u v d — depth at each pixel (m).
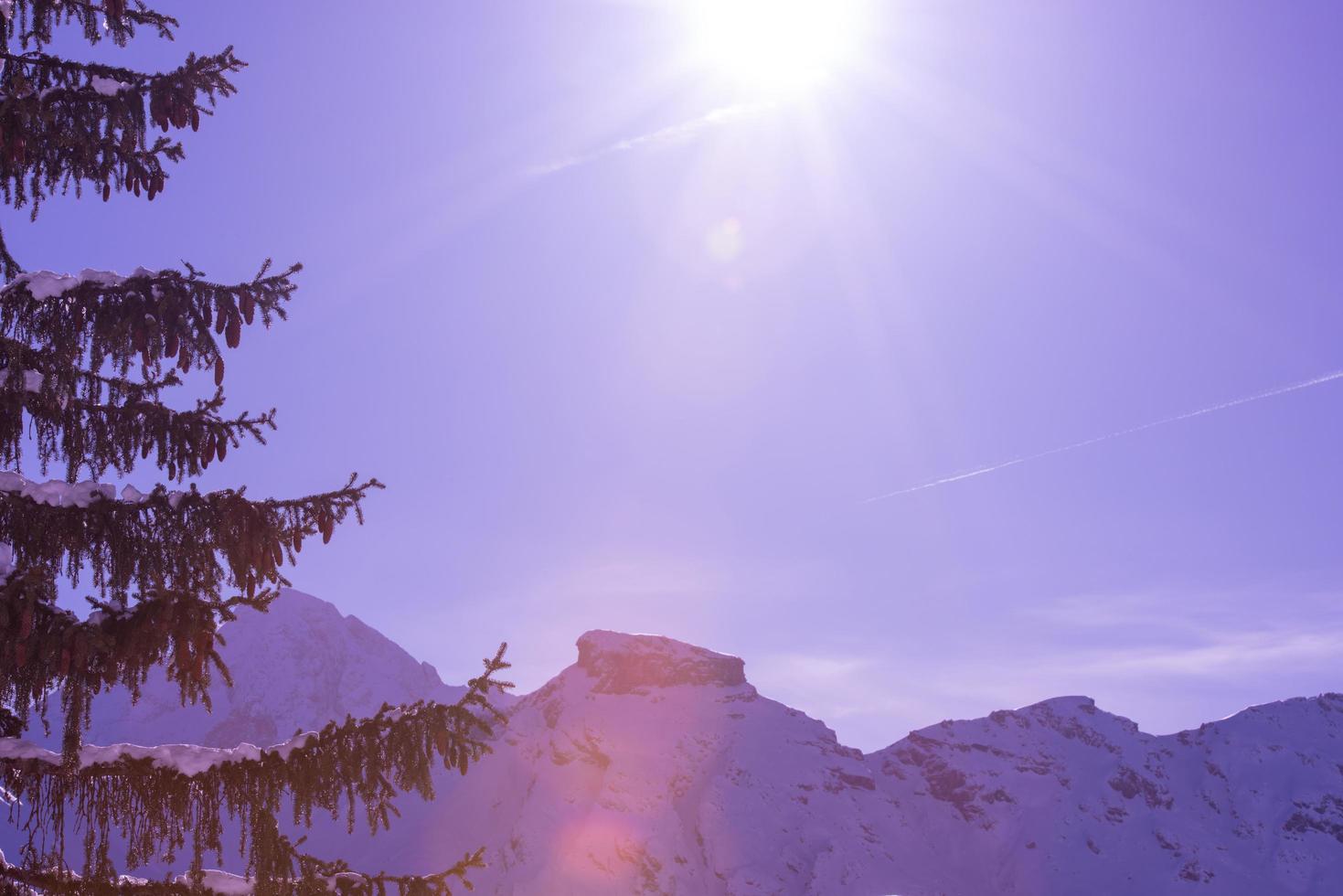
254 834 12.01
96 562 11.62
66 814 11.61
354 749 11.97
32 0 12.39
